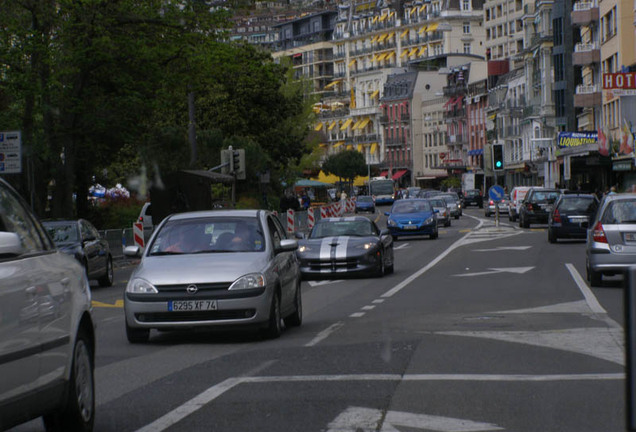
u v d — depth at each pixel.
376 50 180.00
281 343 13.58
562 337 13.34
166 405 9.24
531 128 115.56
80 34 37.47
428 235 46.31
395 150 170.50
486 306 17.86
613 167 63.47
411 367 11.04
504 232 48.81
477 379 10.20
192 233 14.88
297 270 15.97
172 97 41.53
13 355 6.45
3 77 37.38
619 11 68.19
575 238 41.69
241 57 42.34
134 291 13.85
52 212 39.97
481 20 167.62
